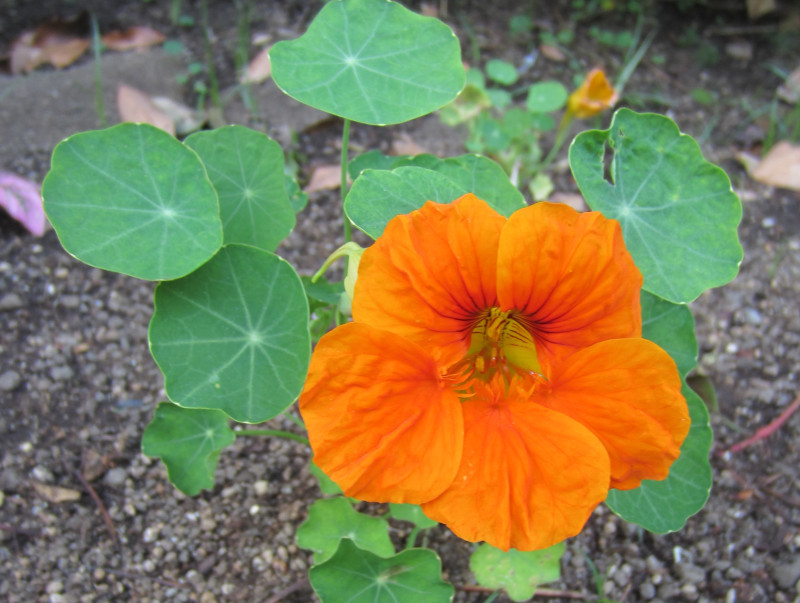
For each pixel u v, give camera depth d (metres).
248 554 0.19
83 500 0.20
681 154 0.15
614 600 0.19
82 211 0.14
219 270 0.15
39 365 0.22
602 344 0.12
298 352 0.15
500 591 0.19
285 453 0.21
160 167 0.15
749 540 0.20
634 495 0.16
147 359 0.22
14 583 0.18
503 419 0.13
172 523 0.20
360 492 0.12
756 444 0.22
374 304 0.12
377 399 0.12
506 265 0.12
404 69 0.16
